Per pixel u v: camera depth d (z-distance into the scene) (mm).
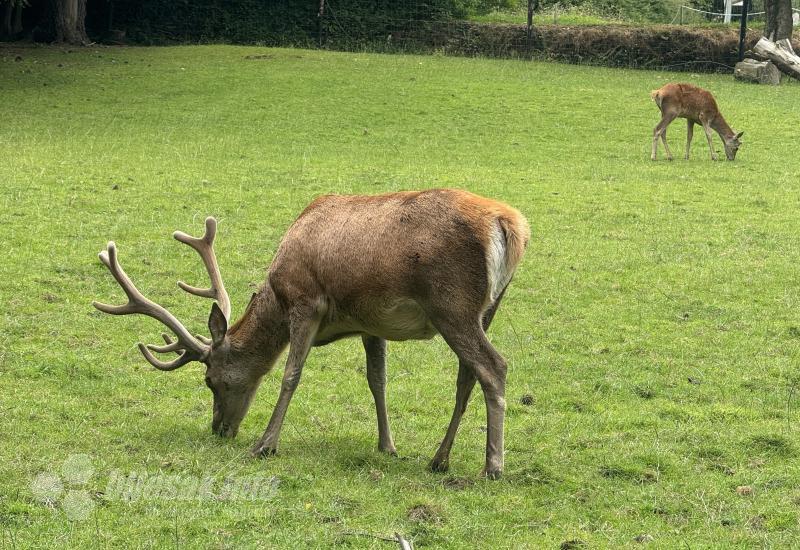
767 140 21672
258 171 16938
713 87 28750
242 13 34469
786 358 9234
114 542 5160
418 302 6281
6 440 6633
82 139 19297
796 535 5555
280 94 24703
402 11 34438
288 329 6773
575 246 12984
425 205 6289
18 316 9547
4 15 32969
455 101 24469
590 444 7129
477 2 37594
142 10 34469
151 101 23703
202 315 9891
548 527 5617
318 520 5547
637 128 22578
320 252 6523
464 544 5336
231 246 12367
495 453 6266
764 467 6707
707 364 9070
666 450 6973
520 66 30969
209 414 7527
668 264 12250
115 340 9109
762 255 12734
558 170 18094
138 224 13133
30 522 5348
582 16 39031
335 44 34062
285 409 6633
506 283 6285
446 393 8242
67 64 28203
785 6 31312
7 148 17984
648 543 5414
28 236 12203
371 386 6863
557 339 9703
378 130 21438
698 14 42188
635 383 8531
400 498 5914
